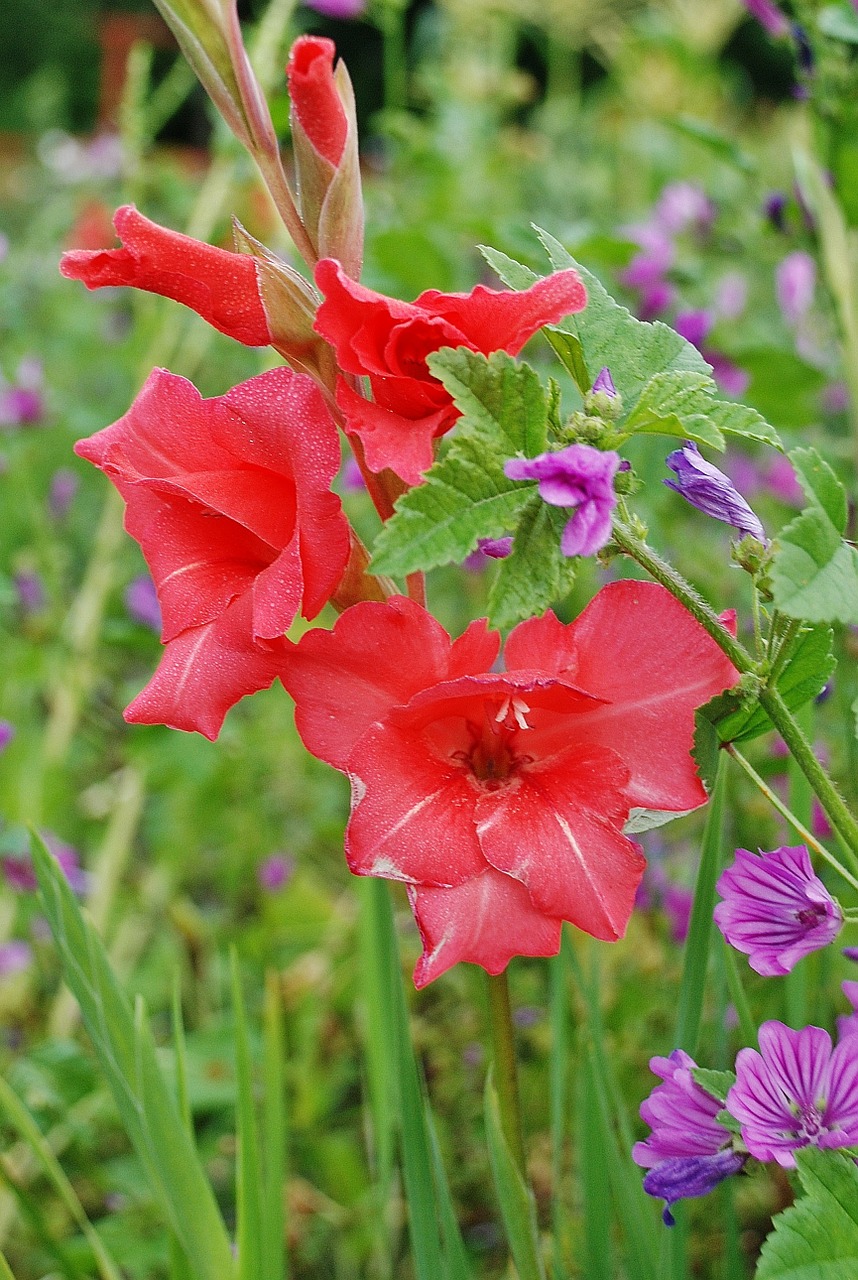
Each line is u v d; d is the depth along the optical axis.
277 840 1.53
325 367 0.73
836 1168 0.69
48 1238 0.90
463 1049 1.18
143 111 1.81
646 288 1.49
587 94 3.68
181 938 1.40
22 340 2.48
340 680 0.71
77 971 0.81
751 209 1.65
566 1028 0.88
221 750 1.47
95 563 1.58
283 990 1.30
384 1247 0.95
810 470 0.68
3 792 1.55
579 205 2.60
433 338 0.69
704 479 0.73
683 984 0.79
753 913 0.73
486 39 2.51
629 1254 0.82
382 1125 0.94
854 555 0.68
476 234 1.41
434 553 0.67
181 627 0.73
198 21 0.72
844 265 1.16
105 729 1.70
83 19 5.66
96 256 0.72
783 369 1.33
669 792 0.71
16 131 4.98
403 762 0.71
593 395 0.70
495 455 0.68
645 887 1.08
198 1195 0.81
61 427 2.18
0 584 1.45
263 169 0.74
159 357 1.65
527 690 0.69
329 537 0.70
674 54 2.36
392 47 1.87
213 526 0.75
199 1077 1.19
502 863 0.69
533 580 0.67
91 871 1.62
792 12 1.19
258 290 0.72
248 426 0.71
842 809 0.72
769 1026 0.72
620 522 0.71
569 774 0.71
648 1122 0.74
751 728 0.75
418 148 1.86
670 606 0.71
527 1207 0.76
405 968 1.24
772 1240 0.68
